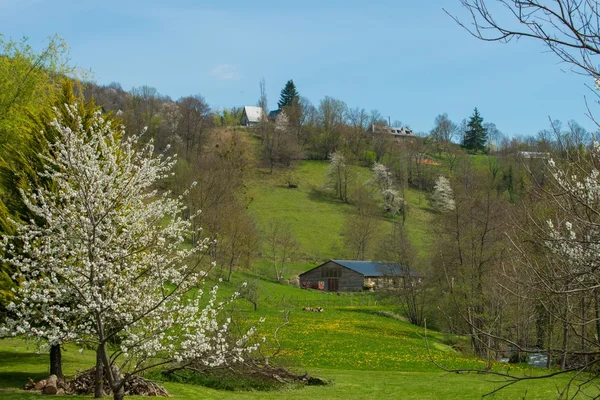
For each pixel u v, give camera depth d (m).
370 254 103.75
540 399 19.88
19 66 25.58
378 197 127.50
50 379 17.64
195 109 132.12
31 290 15.21
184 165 80.94
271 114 196.12
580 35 6.31
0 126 23.20
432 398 21.28
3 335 14.25
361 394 22.22
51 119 19.86
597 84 7.37
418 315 57.81
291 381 24.02
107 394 17.28
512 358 32.03
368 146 159.00
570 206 8.59
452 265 43.12
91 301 13.60
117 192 15.36
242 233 73.69
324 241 108.88
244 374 20.61
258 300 63.47
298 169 146.12
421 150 145.25
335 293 83.19
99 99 117.69
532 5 6.34
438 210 123.00
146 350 14.16
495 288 28.11
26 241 14.20
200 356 14.52
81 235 13.89
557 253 8.43
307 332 46.56
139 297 15.23
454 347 40.50
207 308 15.15
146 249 16.14
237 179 92.44
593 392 20.39
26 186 18.50
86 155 14.85
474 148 160.88
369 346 40.44
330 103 160.50
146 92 143.75
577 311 11.47
